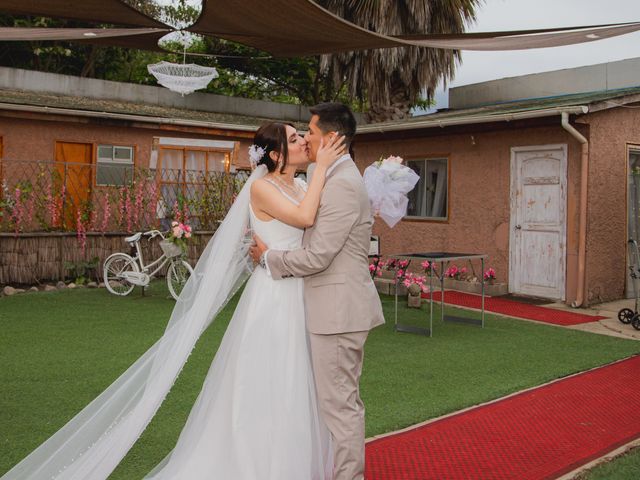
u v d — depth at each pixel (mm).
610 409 4238
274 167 2885
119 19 6672
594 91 11008
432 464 3268
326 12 5547
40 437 3477
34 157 10594
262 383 2648
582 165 8195
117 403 2695
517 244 9117
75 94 12875
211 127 11773
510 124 8898
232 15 6074
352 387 2635
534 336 6504
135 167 10531
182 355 2701
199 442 2732
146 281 8250
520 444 3570
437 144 10219
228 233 2848
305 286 2688
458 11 13359
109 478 3012
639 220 9211
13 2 6172
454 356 5605
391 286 9133
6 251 8672
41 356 5215
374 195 2992
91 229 9664
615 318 7520
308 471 2646
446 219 10102
